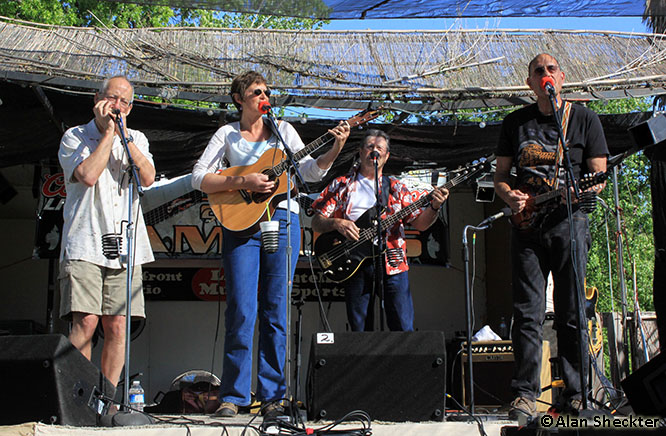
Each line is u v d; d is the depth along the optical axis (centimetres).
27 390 294
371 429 313
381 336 328
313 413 324
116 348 366
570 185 369
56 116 563
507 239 779
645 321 663
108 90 371
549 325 629
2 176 752
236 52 549
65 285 354
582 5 342
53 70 512
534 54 570
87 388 311
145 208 662
